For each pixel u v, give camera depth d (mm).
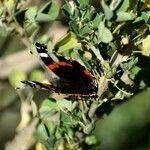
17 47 2693
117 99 2238
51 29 2395
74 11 2201
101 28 2180
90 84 2221
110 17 2160
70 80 2221
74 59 2229
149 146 2600
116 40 2193
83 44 2213
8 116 2709
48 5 2213
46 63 2223
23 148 2430
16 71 2436
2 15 2270
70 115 2242
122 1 2172
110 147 2600
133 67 2232
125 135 2602
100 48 2205
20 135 2426
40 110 2256
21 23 2258
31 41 2273
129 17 2166
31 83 2213
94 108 2238
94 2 2211
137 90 2258
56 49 2227
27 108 2385
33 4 2316
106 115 2260
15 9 2264
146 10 2193
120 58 2201
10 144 2443
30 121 2395
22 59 2582
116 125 2600
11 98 2576
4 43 2566
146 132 2602
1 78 2584
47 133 2258
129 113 2600
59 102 2240
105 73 2205
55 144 2262
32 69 2576
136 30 2195
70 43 2225
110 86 2225
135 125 2602
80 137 2266
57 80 2221
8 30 2271
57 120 2262
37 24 2262
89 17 2195
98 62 2217
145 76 2236
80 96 2234
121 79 2230
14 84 2434
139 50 2211
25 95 2385
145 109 2602
